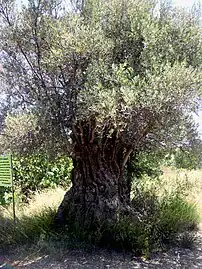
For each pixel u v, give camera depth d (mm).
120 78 4188
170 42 4930
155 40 4691
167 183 7660
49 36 4621
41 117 4492
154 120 4281
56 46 4297
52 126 4602
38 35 4750
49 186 8875
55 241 4977
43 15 4758
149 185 7137
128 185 5754
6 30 4852
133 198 5914
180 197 7086
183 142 4996
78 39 4164
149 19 4844
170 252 5078
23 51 4922
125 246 4945
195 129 5039
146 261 4719
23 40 4855
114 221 5051
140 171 6484
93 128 4758
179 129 4539
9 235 5320
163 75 4086
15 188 8164
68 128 4879
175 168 9094
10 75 4938
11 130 4609
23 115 4594
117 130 4500
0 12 4820
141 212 5598
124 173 5781
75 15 4473
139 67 4656
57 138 4766
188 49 5047
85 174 5301
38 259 4691
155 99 4004
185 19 5121
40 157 5469
